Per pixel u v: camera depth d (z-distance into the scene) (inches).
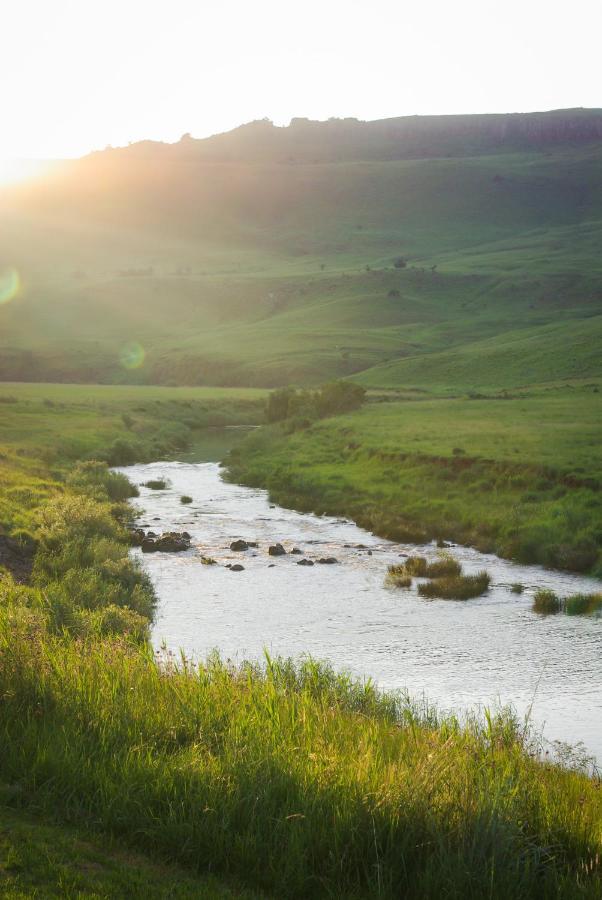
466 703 609.3
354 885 258.5
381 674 681.0
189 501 1727.4
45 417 2997.0
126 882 239.6
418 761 311.9
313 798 282.5
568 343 5728.3
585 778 395.2
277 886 251.4
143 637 710.5
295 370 6392.7
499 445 1971.0
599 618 867.4
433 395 4357.8
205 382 6648.6
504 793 298.0
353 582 1035.9
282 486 1907.0
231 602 928.9
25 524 1139.3
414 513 1504.7
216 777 291.9
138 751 313.9
